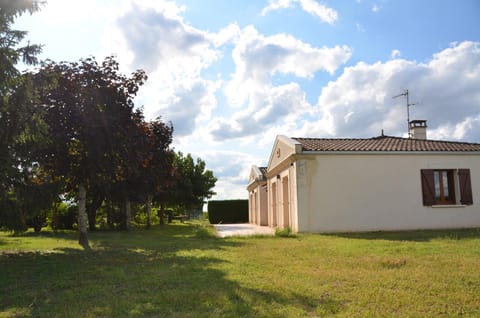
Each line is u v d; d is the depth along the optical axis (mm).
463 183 17625
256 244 12109
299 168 16625
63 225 25203
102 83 12164
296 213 16578
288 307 4785
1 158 9164
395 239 12789
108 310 4785
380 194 16969
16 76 8766
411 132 23656
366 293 5387
